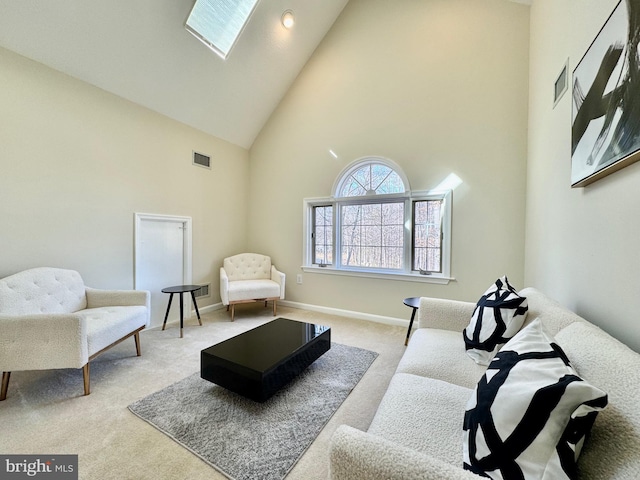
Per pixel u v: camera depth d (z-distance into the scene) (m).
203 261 3.96
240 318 3.71
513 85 2.84
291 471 1.31
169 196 3.50
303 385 2.04
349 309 3.77
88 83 2.71
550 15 2.11
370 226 3.70
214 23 3.06
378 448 0.70
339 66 3.80
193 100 3.53
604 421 0.68
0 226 2.21
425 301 2.11
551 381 0.75
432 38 3.21
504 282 1.84
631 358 0.76
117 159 2.97
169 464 1.33
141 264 3.21
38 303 2.18
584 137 1.42
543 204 2.23
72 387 1.99
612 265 1.23
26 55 2.31
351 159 3.73
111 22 2.51
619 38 1.12
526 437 0.71
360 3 3.63
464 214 3.07
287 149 4.26
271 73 3.87
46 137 2.45
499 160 2.91
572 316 1.23
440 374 1.44
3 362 1.78
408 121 3.35
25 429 1.56
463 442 0.89
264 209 4.50
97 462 1.34
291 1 3.33
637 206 1.06
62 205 2.56
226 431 1.55
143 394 1.91
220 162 4.18
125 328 2.34
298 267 4.19
